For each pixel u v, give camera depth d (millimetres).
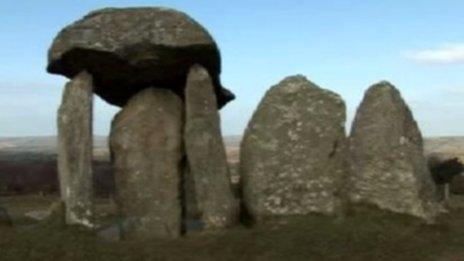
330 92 19141
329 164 18438
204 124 18203
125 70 18453
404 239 16422
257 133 18875
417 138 19828
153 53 17875
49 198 38406
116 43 17766
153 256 15008
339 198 18391
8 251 14430
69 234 16531
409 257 15336
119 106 20672
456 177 42656
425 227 17969
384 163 18938
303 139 18531
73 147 18000
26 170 47719
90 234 17016
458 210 23516
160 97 19047
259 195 18234
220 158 18188
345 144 18766
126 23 17953
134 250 15414
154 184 18266
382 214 18453
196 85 18297
